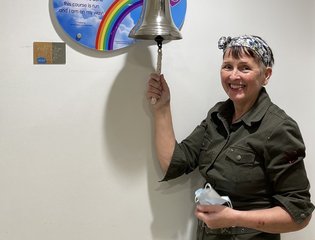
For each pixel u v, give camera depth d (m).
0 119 1.15
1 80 1.14
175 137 1.31
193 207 1.35
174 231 1.33
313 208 1.06
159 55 1.16
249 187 1.08
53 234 1.23
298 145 1.03
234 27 1.32
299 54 1.40
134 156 1.27
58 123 1.20
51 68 1.17
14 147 1.17
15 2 1.13
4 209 1.18
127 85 1.24
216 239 1.15
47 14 1.15
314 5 1.40
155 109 1.23
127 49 1.23
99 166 1.25
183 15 1.25
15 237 1.20
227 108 1.19
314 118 1.43
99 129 1.23
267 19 1.35
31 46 1.15
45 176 1.20
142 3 1.20
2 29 1.13
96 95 1.22
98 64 1.21
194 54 1.29
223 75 1.12
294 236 1.43
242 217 1.02
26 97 1.17
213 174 1.14
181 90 1.30
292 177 1.03
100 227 1.26
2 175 1.17
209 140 1.20
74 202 1.23
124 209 1.28
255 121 1.08
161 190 1.31
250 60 1.07
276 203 1.06
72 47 1.18
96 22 1.18
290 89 1.40
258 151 1.06
